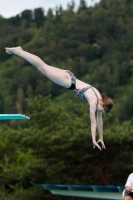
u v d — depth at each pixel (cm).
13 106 18562
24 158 7469
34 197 6194
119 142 5825
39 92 19175
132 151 6206
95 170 6134
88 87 2562
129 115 16662
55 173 6159
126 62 19675
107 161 6122
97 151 5975
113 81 19025
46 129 6222
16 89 19375
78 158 6047
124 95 18025
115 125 6322
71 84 2564
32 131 6169
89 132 5800
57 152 6072
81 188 5106
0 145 7644
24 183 6562
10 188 6838
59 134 5966
